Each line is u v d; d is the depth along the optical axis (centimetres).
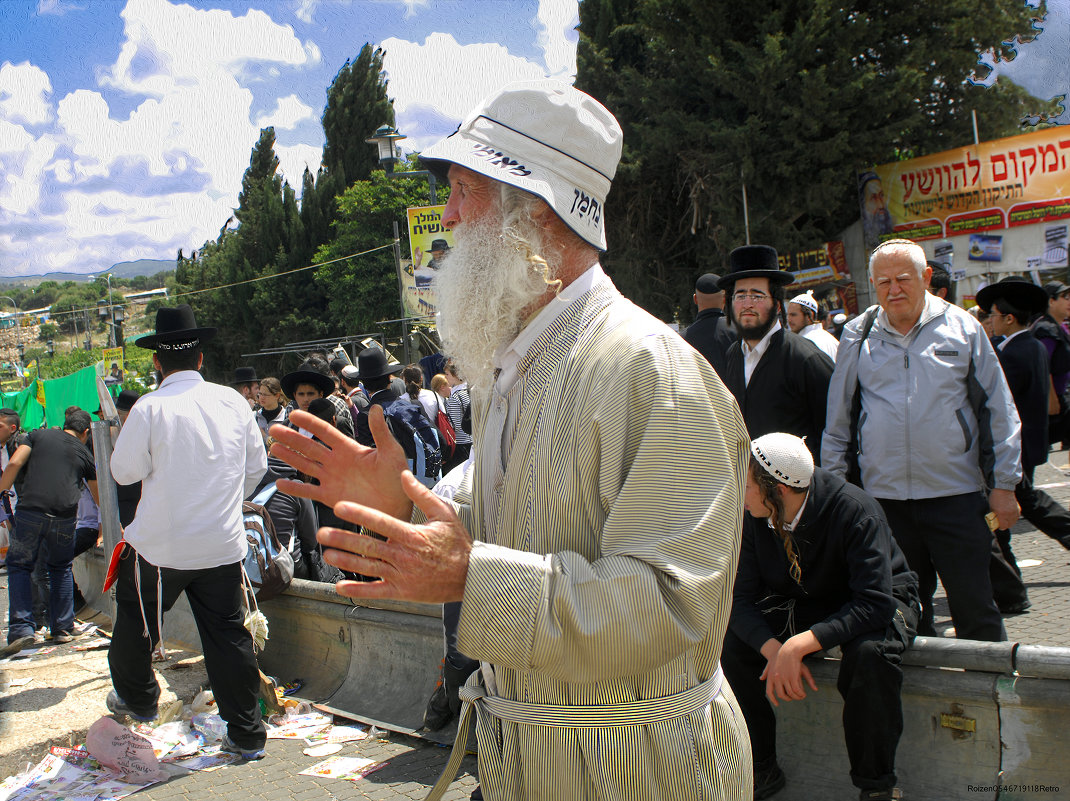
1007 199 1838
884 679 268
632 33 2498
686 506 118
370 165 5225
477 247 139
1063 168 1778
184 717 447
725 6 2084
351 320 4691
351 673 463
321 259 4931
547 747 128
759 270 391
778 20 2017
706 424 123
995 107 2070
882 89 1948
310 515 529
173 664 516
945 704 278
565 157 135
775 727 315
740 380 412
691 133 2078
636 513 118
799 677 275
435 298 150
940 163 1909
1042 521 524
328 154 5341
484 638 110
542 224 138
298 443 153
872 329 367
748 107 2058
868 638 272
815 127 1941
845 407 374
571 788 127
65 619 625
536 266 134
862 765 271
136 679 410
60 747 406
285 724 433
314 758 390
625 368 123
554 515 125
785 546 293
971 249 1889
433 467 562
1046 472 885
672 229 2377
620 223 2350
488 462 144
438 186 4572
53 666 535
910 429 346
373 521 111
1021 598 487
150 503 382
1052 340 612
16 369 4241
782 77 1964
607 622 109
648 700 128
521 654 110
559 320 135
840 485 291
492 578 110
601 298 136
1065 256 1791
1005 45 2047
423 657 427
